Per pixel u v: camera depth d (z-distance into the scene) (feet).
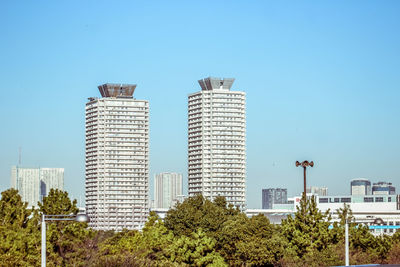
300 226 416.87
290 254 414.41
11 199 402.52
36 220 394.73
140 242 458.91
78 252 399.24
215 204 559.38
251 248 430.61
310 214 417.49
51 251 369.71
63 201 421.59
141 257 421.18
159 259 435.94
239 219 478.59
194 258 431.43
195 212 494.59
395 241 501.56
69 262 392.47
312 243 411.75
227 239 458.50
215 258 434.71
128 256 397.39
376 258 445.78
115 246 459.73
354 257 420.77
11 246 349.61
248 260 435.53
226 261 458.50
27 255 357.82
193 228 475.31
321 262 393.91
